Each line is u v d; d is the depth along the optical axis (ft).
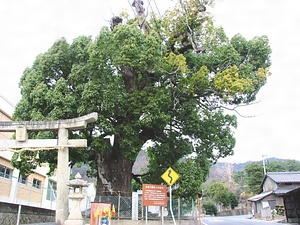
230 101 63.46
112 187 58.65
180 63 55.67
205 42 65.98
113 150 60.34
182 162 63.67
